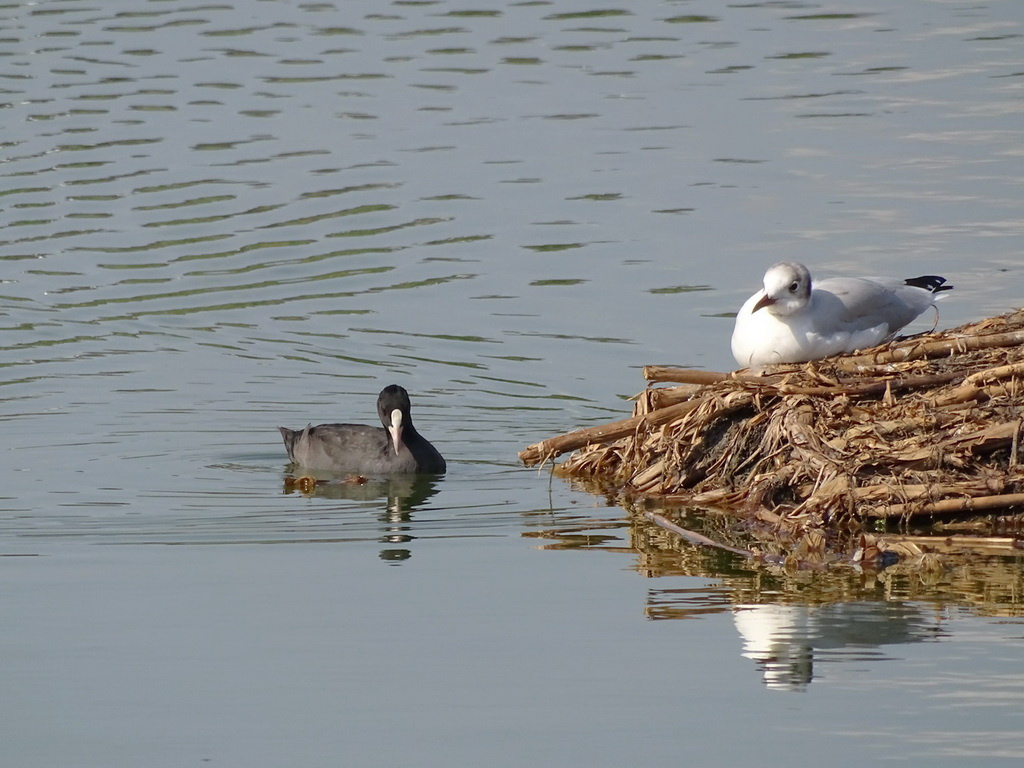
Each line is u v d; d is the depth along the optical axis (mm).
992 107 29672
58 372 20391
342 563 13883
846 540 14344
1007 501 14492
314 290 22859
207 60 33062
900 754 9820
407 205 25578
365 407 19344
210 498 16188
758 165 27062
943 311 20609
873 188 25703
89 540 14656
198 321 22047
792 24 35969
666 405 16516
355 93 31047
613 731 10242
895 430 15094
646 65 32875
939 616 12242
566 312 21672
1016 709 10406
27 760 9922
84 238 24547
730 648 11609
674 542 14398
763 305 15758
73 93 30906
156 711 10633
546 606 12609
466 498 16172
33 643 11898
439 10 37062
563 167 27141
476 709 10602
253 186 26297
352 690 10945
